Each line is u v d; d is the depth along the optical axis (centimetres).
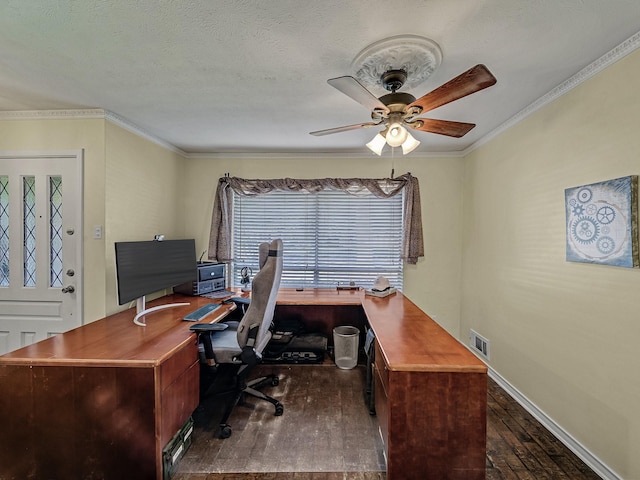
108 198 243
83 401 154
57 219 245
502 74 182
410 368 146
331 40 151
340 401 250
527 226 234
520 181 242
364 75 179
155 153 304
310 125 270
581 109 182
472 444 145
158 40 152
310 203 365
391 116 172
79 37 150
